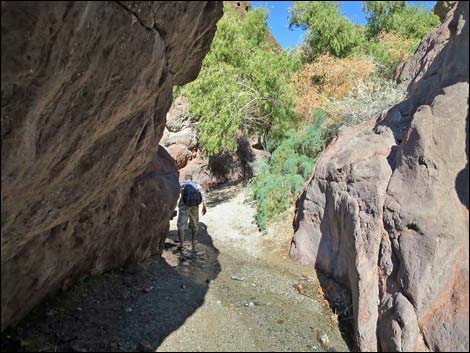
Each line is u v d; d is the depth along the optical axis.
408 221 4.79
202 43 5.86
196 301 5.76
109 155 4.56
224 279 6.84
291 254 8.12
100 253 5.91
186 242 8.96
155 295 5.79
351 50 15.78
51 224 4.20
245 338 4.84
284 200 9.98
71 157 3.76
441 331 3.96
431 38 10.05
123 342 4.51
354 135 7.82
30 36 2.60
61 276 5.09
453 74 5.20
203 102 11.99
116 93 3.79
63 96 3.18
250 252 8.57
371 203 5.61
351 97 10.94
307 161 10.70
